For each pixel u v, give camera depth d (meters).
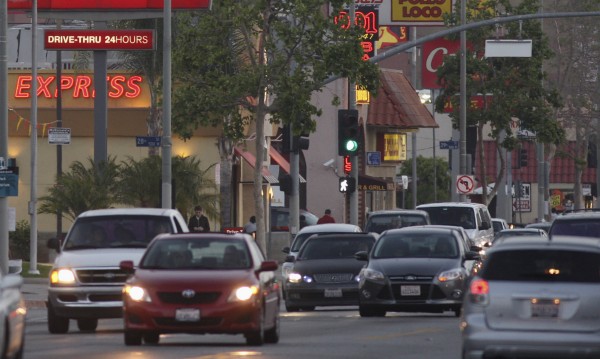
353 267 84.81
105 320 79.31
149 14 126.94
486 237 120.56
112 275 65.19
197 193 123.94
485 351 42.94
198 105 115.62
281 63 113.94
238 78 113.50
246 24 114.44
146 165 121.69
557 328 42.81
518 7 168.62
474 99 173.88
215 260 57.91
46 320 76.94
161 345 57.22
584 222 77.62
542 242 44.19
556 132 169.62
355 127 116.56
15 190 90.94
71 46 124.19
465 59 156.38
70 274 65.12
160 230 69.00
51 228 147.62
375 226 109.56
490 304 43.25
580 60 198.12
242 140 133.62
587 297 42.84
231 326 54.91
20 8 127.19
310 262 86.00
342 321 73.69
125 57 140.62
